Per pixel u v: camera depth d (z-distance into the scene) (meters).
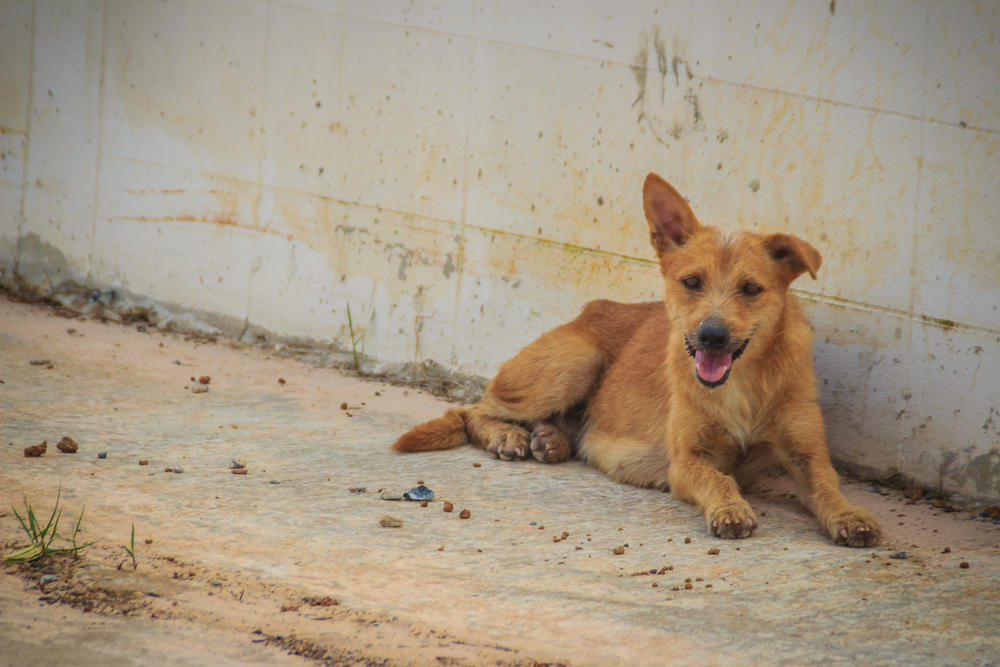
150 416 6.73
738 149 6.46
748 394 5.47
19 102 10.04
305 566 4.27
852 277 6.05
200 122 9.07
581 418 6.77
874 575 4.31
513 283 7.62
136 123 9.41
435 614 3.81
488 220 7.68
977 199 5.46
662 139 6.80
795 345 5.49
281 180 8.72
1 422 6.28
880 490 5.89
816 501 5.14
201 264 9.27
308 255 8.67
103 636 3.39
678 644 3.54
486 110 7.59
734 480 5.46
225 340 9.09
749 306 5.29
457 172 7.79
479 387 7.86
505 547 4.65
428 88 7.85
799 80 6.14
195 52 9.00
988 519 5.34
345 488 5.50
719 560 4.52
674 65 6.68
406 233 8.12
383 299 8.31
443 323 8.02
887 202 5.85
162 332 9.23
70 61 9.69
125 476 5.41
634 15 6.81
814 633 3.64
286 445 6.30
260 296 8.99
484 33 7.51
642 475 5.99
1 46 10.05
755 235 5.49
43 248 10.10
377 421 7.03
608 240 7.14
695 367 5.25
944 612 3.86
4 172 10.12
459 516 5.11
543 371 6.58
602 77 7.02
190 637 3.45
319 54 8.37
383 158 8.16
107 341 8.73
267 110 8.70
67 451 5.77
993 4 5.32
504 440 6.38
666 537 4.89
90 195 9.77
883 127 5.82
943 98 5.55
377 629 3.62
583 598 4.01
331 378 8.19
